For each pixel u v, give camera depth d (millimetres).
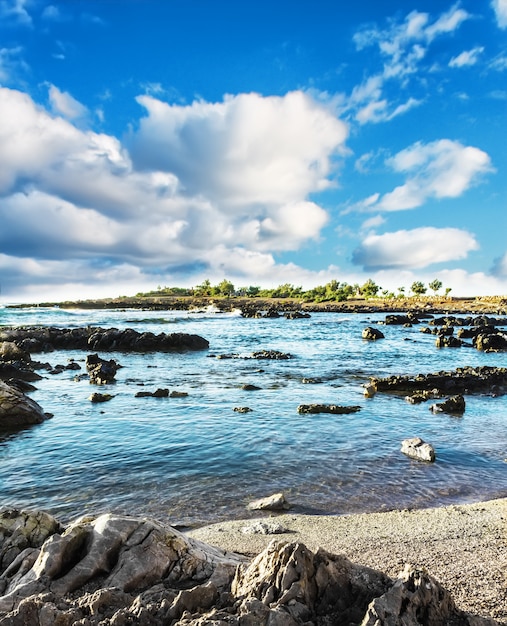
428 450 22031
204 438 25438
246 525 14805
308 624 6691
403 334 95188
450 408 32500
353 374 48031
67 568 8602
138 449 23531
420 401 35688
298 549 7609
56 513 16250
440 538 13094
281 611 6715
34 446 24109
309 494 17859
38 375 45844
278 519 15336
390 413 31672
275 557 7719
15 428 27562
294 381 44094
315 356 62750
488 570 10609
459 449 23578
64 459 22031
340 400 35906
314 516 15680
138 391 39469
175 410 32188
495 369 44500
